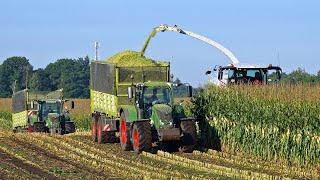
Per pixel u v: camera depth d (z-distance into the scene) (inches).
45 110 3238.2
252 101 1931.6
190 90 1996.8
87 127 3727.9
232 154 1978.3
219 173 1582.2
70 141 2352.4
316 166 1724.9
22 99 3523.6
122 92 2159.2
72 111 4611.2
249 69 2308.1
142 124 1945.1
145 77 2166.6
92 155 1943.9
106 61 2272.4
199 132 2154.3
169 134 1898.4
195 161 1745.8
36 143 2332.7
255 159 1895.9
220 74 2341.3
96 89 2352.4
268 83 2134.6
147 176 1533.0
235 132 2003.0
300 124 1769.2
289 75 2245.3
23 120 3508.9
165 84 2006.6
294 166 1776.6
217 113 2071.9
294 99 1809.8
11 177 1589.6
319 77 2162.9
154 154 1909.4
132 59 2192.4
